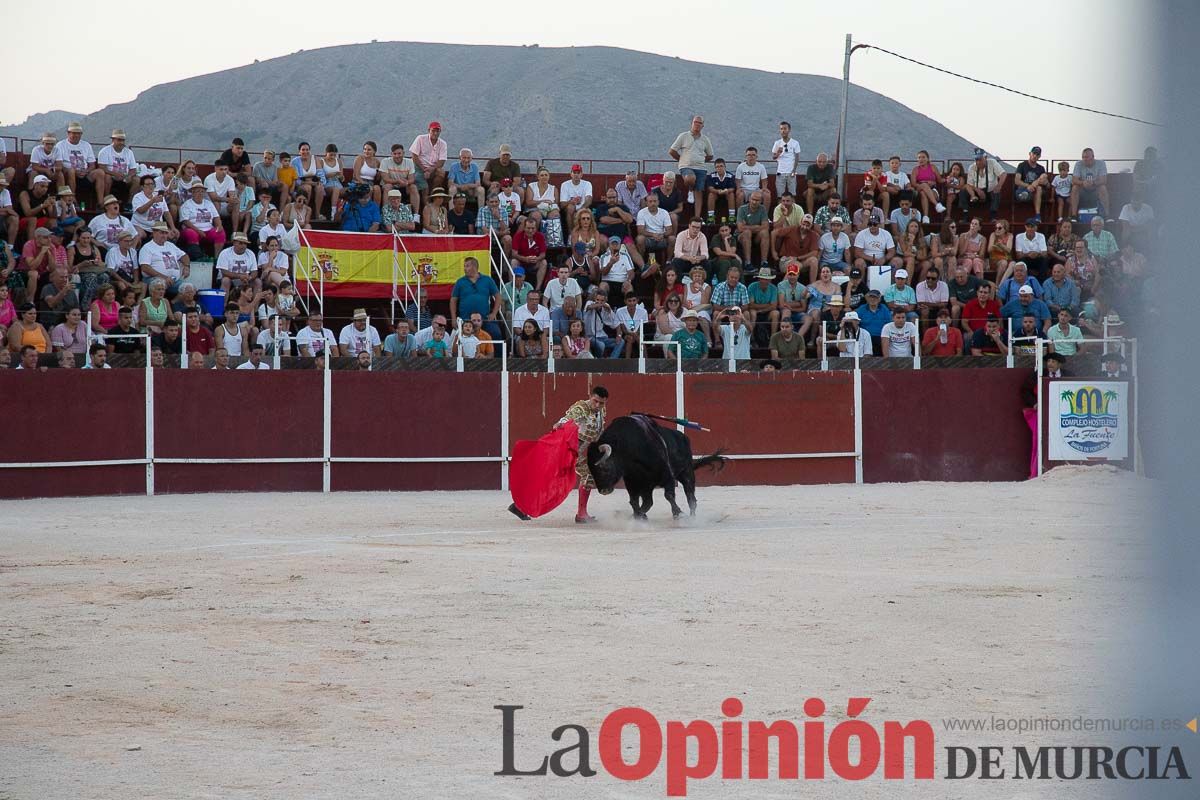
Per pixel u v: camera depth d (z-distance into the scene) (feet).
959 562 34.58
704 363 65.26
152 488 58.95
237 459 60.39
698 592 29.63
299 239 67.56
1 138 69.21
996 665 22.34
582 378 64.08
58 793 16.02
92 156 68.03
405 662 22.81
